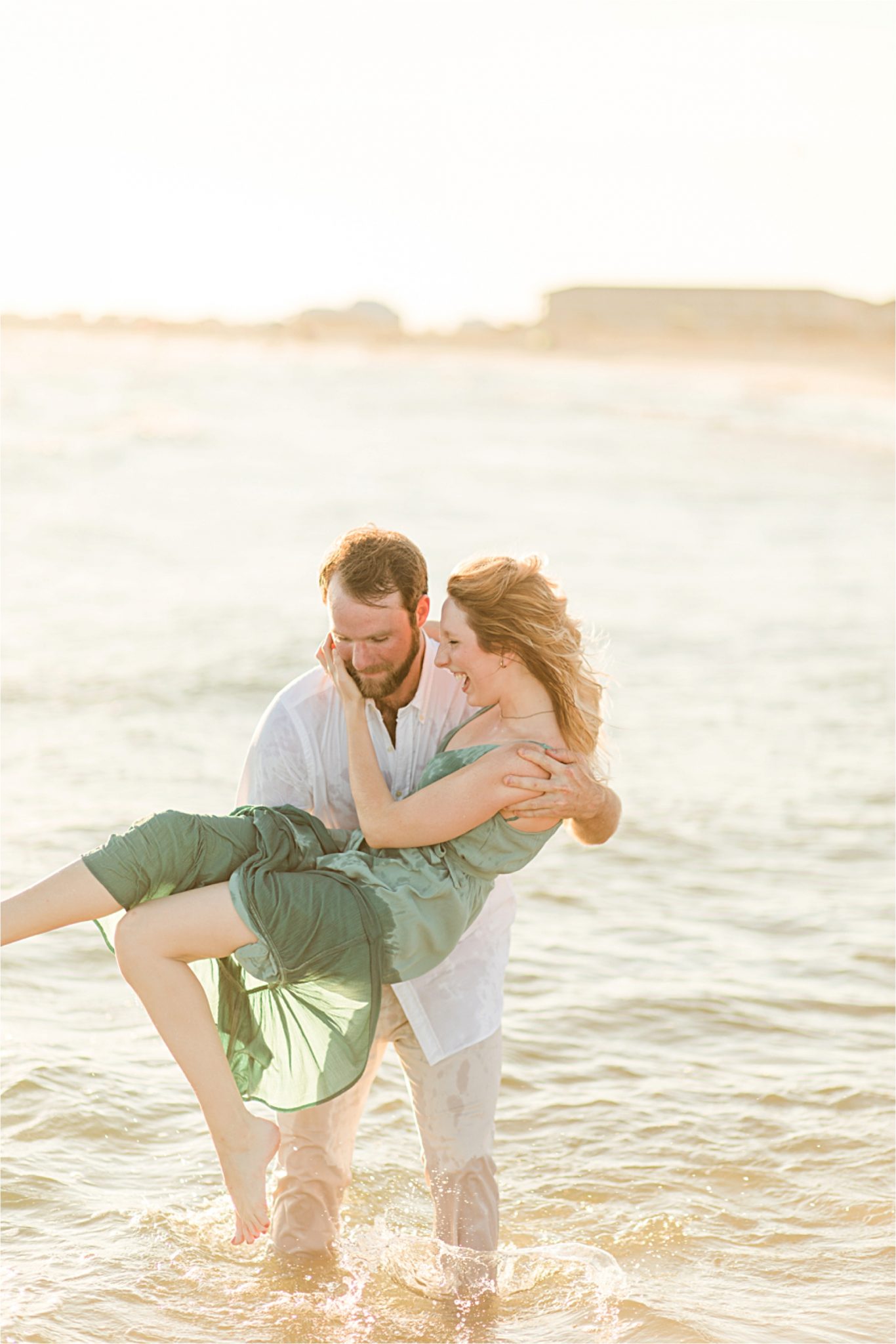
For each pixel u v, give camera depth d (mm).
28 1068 4383
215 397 54406
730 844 6879
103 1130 4086
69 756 7590
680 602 13734
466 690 3268
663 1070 4602
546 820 3166
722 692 10016
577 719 3230
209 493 22266
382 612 3061
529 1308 3305
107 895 2939
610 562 16375
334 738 3342
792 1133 4207
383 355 136500
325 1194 3504
